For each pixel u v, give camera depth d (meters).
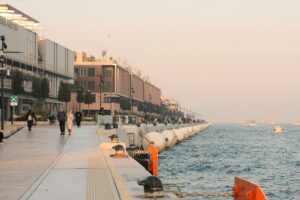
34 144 38.12
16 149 33.78
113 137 35.66
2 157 28.12
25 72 112.81
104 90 183.88
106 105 172.50
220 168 57.28
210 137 167.00
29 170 21.62
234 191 11.59
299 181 44.62
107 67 184.75
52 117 77.88
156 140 80.12
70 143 39.16
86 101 146.00
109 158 27.16
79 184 17.09
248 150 95.44
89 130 60.34
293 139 158.00
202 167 57.84
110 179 18.33
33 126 68.56
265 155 82.19
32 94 104.38
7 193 15.20
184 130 139.62
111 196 14.43
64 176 19.42
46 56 131.88
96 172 20.69
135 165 23.28
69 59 155.38
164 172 51.03
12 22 107.81
